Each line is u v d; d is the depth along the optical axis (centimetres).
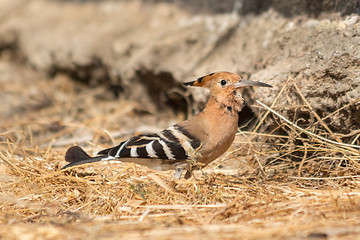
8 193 919
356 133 988
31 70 2136
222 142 921
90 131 1480
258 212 761
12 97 1842
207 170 1070
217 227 680
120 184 930
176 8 1780
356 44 1004
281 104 1062
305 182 943
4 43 2284
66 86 1933
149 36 1708
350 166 952
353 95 969
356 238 604
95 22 1980
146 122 1571
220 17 1573
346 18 1098
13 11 2369
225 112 919
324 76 1026
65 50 1955
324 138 977
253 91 1152
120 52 1739
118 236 663
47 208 836
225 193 885
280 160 1067
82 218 771
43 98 1842
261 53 1279
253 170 1037
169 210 807
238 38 1436
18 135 1407
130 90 1705
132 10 1903
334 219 702
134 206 844
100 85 1898
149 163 941
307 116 1045
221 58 1423
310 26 1191
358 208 736
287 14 1319
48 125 1512
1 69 2173
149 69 1586
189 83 981
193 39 1569
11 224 746
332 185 909
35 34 2155
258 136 1117
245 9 1504
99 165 1065
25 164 1009
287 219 716
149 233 669
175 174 938
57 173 940
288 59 1156
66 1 2244
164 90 1611
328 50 1050
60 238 669
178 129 926
